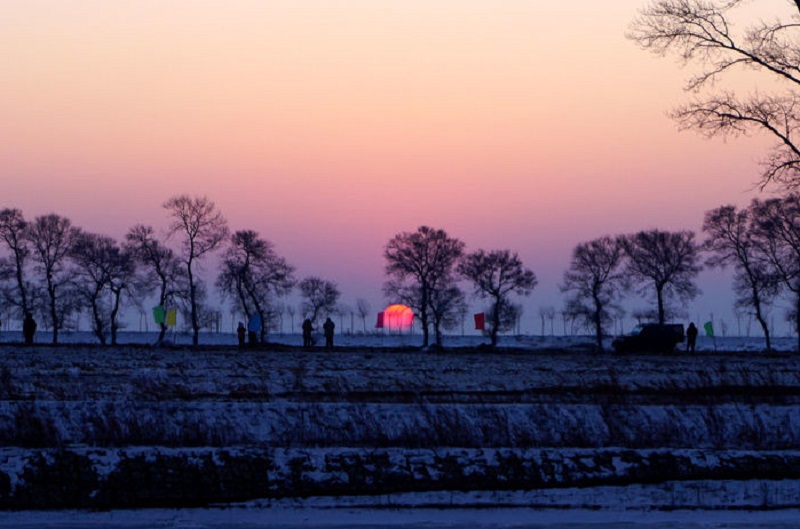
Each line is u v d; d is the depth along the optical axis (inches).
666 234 5073.8
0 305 4547.2
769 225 4116.6
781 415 1190.9
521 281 5216.5
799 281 4207.7
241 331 2864.2
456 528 859.4
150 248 4480.8
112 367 1803.6
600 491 978.7
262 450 970.7
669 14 1541.6
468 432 1074.7
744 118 1539.1
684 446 1107.9
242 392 1333.7
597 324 5265.8
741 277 4411.9
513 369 1936.5
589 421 1136.8
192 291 4347.9
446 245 5132.9
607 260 5260.8
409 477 964.6
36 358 1990.7
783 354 3171.8
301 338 7396.7
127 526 851.4
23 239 4525.1
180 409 1087.0
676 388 1464.1
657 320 5255.9
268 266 4803.2
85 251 4530.0
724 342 7219.5
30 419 1027.9
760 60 1523.1
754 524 888.3
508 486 976.9
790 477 1030.4
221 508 911.7
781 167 1551.4
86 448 971.3
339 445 1045.2
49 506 900.0
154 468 929.5
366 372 1780.3
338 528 856.3
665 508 933.8
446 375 1732.3
